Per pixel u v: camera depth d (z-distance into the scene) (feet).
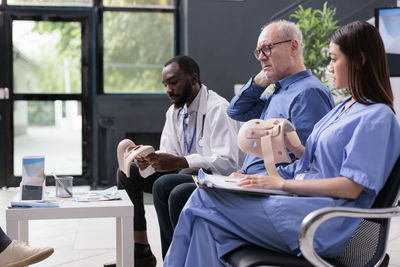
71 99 20.24
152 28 20.44
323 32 15.60
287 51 6.46
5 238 6.45
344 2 19.44
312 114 6.06
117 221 8.05
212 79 19.56
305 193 4.66
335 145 4.78
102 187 19.89
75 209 6.51
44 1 19.90
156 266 8.63
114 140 19.94
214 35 19.51
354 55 4.83
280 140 5.03
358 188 4.50
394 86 17.06
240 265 4.36
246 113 7.41
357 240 4.85
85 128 20.33
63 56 20.16
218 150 7.77
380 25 16.19
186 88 8.08
